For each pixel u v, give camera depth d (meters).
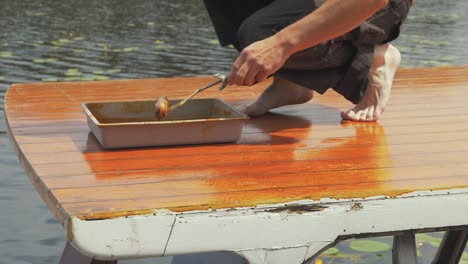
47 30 7.75
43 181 2.10
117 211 1.85
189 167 2.27
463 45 7.11
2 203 3.39
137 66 6.04
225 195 2.01
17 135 2.60
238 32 2.70
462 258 3.13
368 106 2.88
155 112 2.47
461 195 2.10
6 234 3.13
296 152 2.45
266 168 2.27
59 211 1.89
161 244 1.88
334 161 2.36
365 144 2.56
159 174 2.19
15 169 3.74
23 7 9.41
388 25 2.73
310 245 2.01
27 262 2.92
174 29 7.96
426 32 7.92
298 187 2.09
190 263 2.48
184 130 2.48
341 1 2.31
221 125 2.51
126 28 7.98
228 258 2.34
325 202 2.00
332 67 2.75
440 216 2.10
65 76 5.63
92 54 6.51
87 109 2.61
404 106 3.12
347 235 2.04
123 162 2.30
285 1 2.63
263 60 2.33
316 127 2.79
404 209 2.07
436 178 2.19
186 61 6.27
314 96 3.33
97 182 2.10
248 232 1.95
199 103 2.77
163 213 1.87
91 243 1.83
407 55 6.55
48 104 3.11
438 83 3.58
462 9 10.13
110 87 3.49
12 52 6.52
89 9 9.40
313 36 2.34
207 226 1.91
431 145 2.54
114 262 2.24
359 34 2.67
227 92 3.41
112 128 2.40
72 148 2.44
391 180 2.17
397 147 2.52
